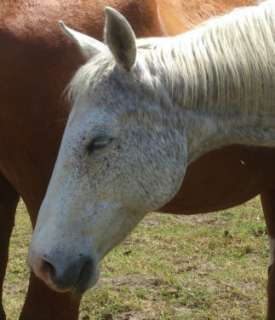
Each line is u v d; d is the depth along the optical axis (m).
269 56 4.73
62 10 5.35
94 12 5.36
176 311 7.07
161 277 7.60
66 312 5.42
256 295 7.35
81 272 4.49
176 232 8.64
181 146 4.62
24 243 8.45
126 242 8.39
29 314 5.43
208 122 4.73
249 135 4.83
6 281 7.64
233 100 4.75
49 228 4.45
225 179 5.60
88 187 4.47
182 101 4.64
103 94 4.50
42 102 5.27
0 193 6.06
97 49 4.66
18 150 5.43
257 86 4.73
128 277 7.63
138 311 7.07
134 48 4.44
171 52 4.68
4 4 5.39
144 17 5.34
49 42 5.27
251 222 8.89
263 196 6.17
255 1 6.00
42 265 4.44
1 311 6.23
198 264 7.94
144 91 4.55
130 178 4.51
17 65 5.29
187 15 5.70
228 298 7.30
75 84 4.59
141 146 4.52
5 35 5.31
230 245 8.34
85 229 4.47
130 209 4.57
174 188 4.62
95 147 4.46
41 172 5.40
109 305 7.11
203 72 4.67
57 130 5.27
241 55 4.71
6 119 5.39
